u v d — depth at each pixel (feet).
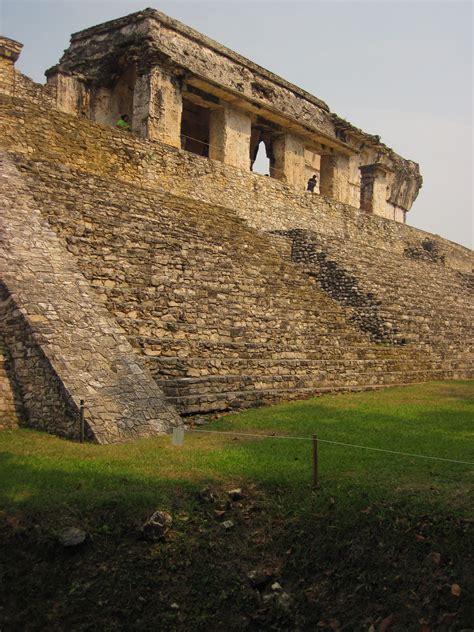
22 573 18.29
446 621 16.83
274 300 49.16
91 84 70.03
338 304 58.44
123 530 19.85
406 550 19.12
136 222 45.73
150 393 31.01
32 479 21.63
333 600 18.31
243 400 36.09
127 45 66.39
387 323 56.08
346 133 92.68
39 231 37.19
